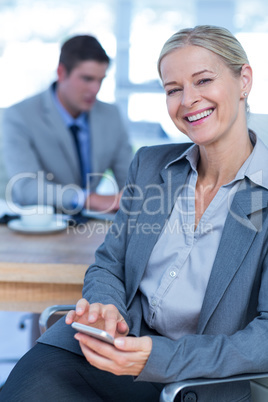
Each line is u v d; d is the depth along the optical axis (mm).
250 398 1273
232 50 1277
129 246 1430
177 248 1348
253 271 1199
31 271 1568
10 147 2754
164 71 1331
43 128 2770
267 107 1521
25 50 4660
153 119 4688
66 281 1569
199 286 1289
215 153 1338
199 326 1228
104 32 4703
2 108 4062
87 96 2686
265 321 1153
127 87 4727
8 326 2994
